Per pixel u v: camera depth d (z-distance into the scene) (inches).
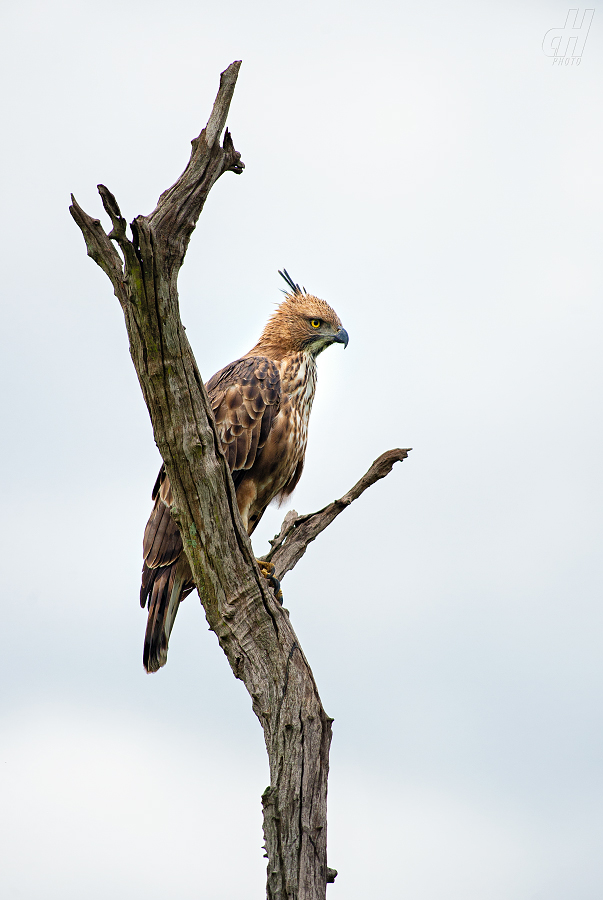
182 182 319.6
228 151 327.0
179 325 340.5
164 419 362.6
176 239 321.1
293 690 400.2
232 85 319.0
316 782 389.4
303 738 393.7
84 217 349.7
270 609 405.4
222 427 559.5
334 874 392.2
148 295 326.3
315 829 382.9
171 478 379.9
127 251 314.8
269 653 405.1
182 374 351.6
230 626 404.5
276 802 383.6
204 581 402.0
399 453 504.4
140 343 346.0
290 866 376.2
